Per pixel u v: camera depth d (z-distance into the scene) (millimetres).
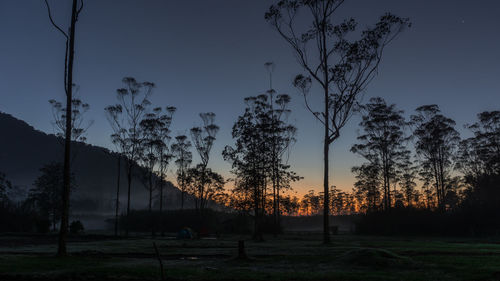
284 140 47594
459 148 71125
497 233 49531
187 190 62188
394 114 65750
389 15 30328
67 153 19500
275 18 32531
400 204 65938
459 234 52625
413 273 12203
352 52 30734
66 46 20000
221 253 20781
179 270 13031
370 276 11469
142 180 57219
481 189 62875
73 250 23344
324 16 31859
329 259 16078
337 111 31594
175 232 68438
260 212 46094
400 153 67375
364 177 72938
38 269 13617
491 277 11438
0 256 17750
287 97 47031
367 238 44656
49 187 72375
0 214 63094
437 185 68062
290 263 15391
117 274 12273
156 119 56906
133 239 41344
